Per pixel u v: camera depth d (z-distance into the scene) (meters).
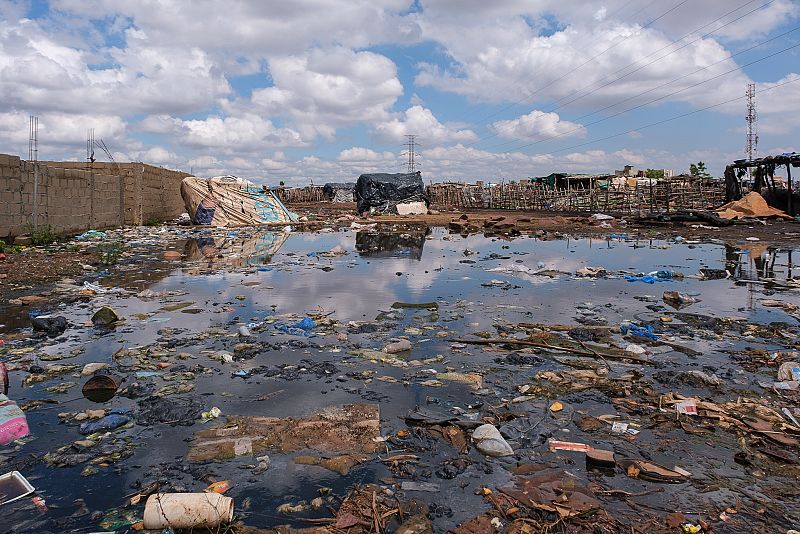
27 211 16.17
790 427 4.04
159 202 29.52
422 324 7.30
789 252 15.16
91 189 20.97
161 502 2.97
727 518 3.01
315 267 12.63
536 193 39.22
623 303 8.60
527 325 7.15
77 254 14.18
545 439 3.95
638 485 3.36
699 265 12.82
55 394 4.80
